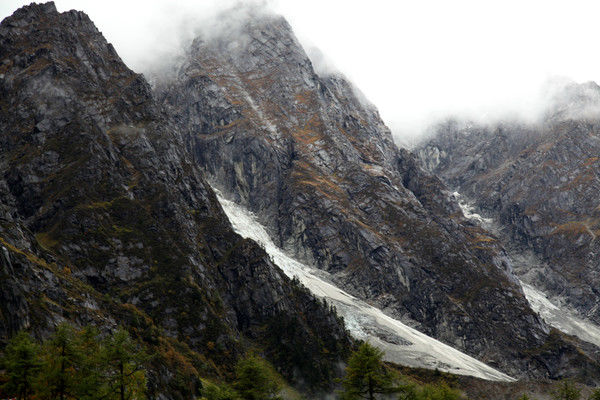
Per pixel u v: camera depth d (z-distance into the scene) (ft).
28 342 302.86
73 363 299.79
